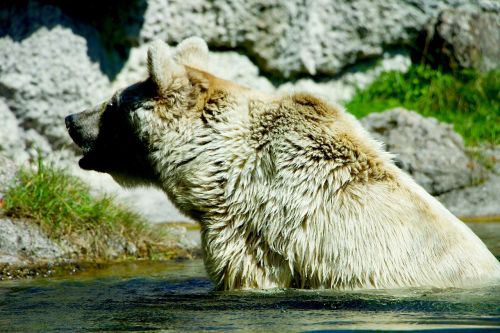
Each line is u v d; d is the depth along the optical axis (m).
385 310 7.02
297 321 6.69
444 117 21.52
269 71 21.58
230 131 8.77
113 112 9.58
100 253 12.75
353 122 8.84
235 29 20.97
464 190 18.44
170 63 8.99
